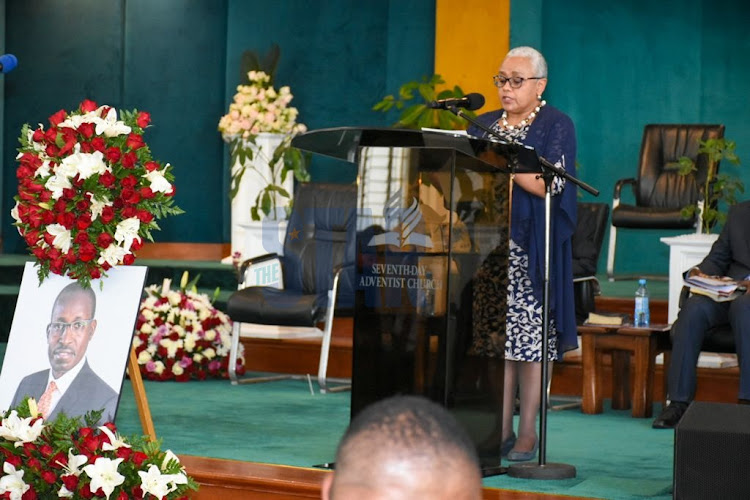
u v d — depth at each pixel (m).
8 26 12.63
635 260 11.26
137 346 8.20
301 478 4.59
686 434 3.72
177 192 12.09
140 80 12.21
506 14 10.41
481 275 4.73
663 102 11.12
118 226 4.21
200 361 8.14
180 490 4.09
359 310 4.64
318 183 8.17
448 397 4.56
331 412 6.73
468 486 1.05
